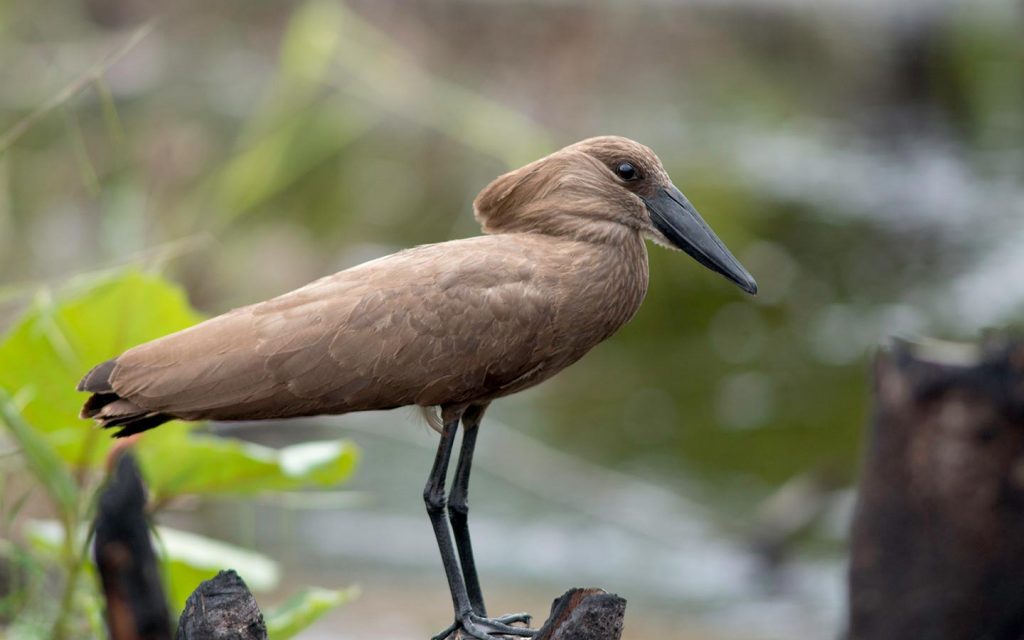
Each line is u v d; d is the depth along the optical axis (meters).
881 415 9.53
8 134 8.95
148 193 18.88
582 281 7.30
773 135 27.23
